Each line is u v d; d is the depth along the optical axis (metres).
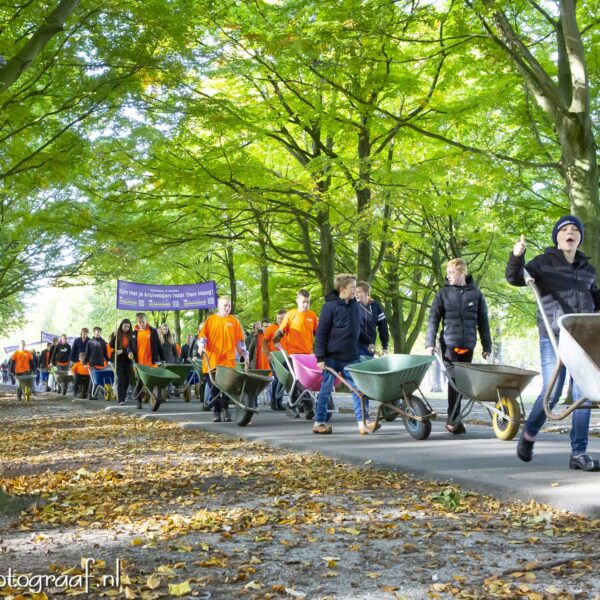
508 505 5.64
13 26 12.51
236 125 15.66
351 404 19.92
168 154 16.84
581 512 5.21
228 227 19.72
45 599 3.68
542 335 6.79
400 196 16.28
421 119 16.70
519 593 3.60
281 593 3.71
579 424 6.72
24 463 9.07
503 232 21.27
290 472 7.52
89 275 27.83
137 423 14.44
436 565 4.11
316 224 20.11
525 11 16.61
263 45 14.70
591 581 3.75
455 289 10.22
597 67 15.57
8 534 5.23
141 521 5.45
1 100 13.15
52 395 31.56
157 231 18.05
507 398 9.34
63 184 14.74
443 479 6.63
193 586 3.86
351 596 3.64
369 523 5.14
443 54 15.43
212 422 13.44
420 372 9.88
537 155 17.17
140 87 13.80
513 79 15.62
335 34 14.10
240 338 13.66
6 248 25.67
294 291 30.66
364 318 12.17
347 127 17.23
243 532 5.00
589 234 13.42
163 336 24.77
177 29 13.39
